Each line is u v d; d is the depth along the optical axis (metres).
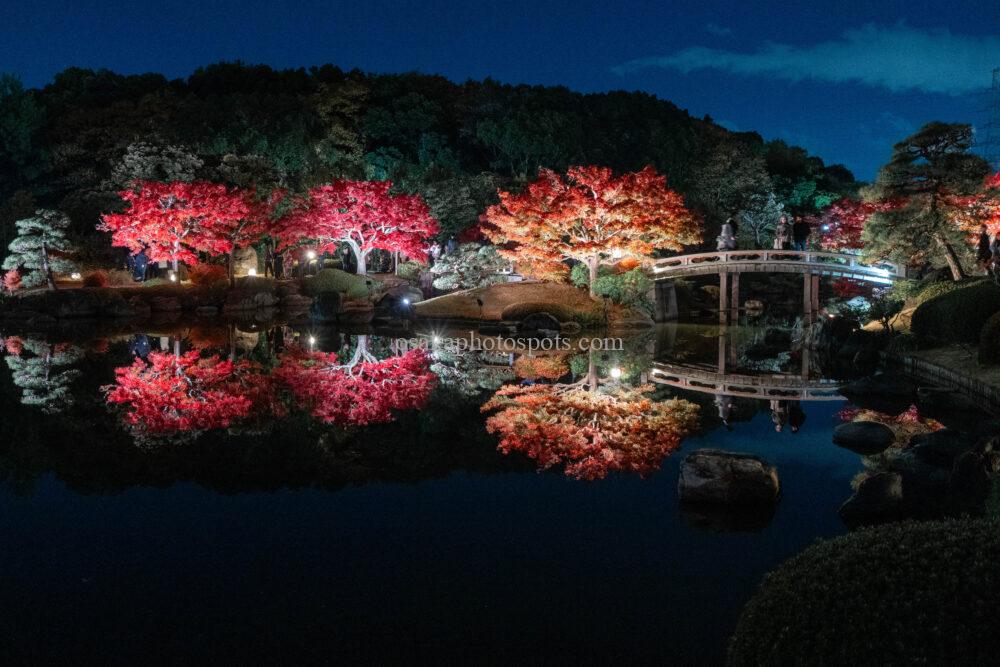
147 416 16.61
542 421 16.17
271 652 6.48
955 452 10.98
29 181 61.50
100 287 44.44
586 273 40.69
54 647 6.61
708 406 18.00
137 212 43.03
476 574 8.07
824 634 3.76
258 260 57.56
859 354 25.50
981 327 20.55
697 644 6.54
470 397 19.14
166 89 75.50
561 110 83.94
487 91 85.56
